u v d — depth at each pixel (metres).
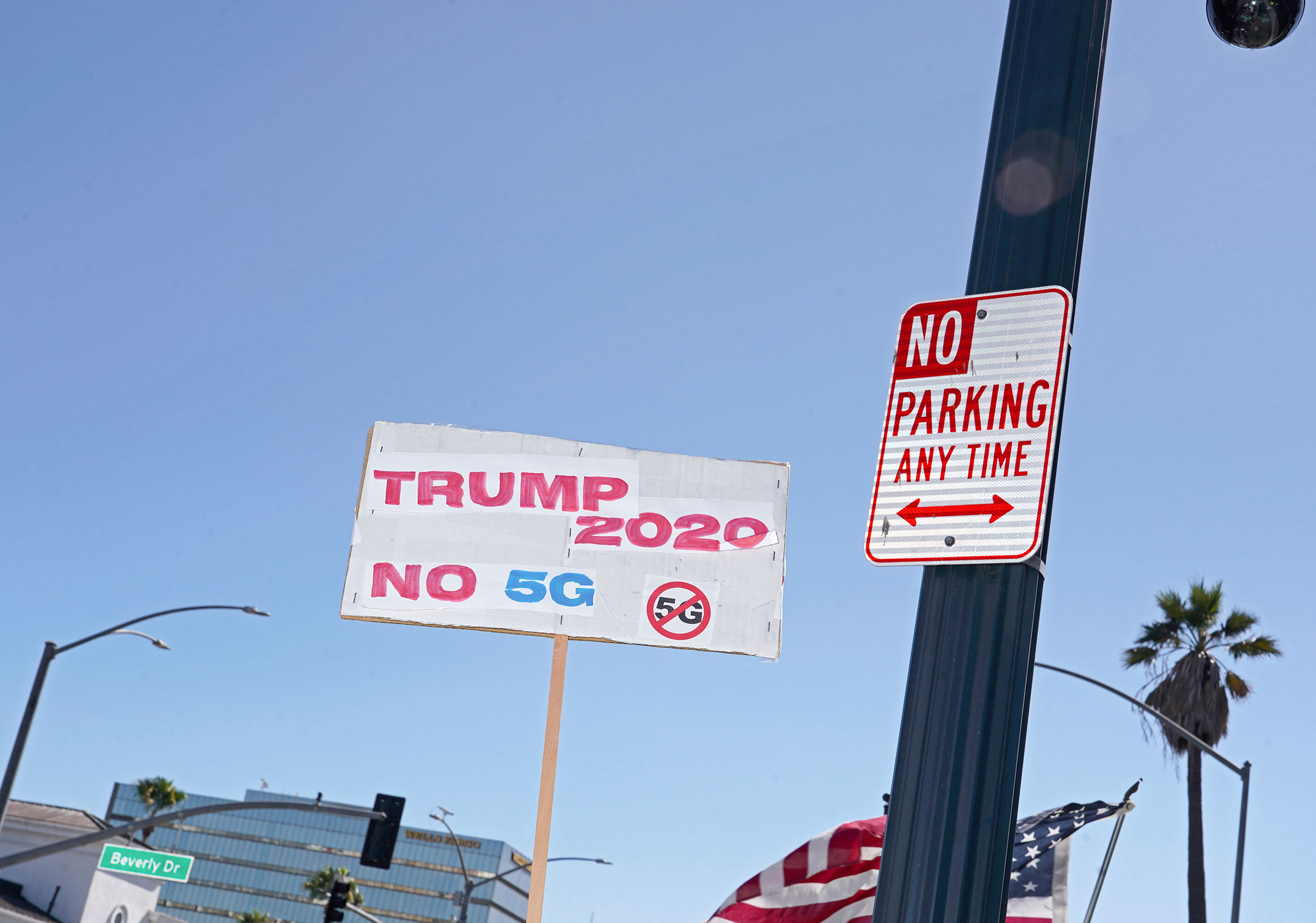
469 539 5.99
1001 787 2.72
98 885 48.75
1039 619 2.94
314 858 167.75
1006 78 3.45
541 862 5.12
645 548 6.01
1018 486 2.99
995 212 3.30
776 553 6.04
